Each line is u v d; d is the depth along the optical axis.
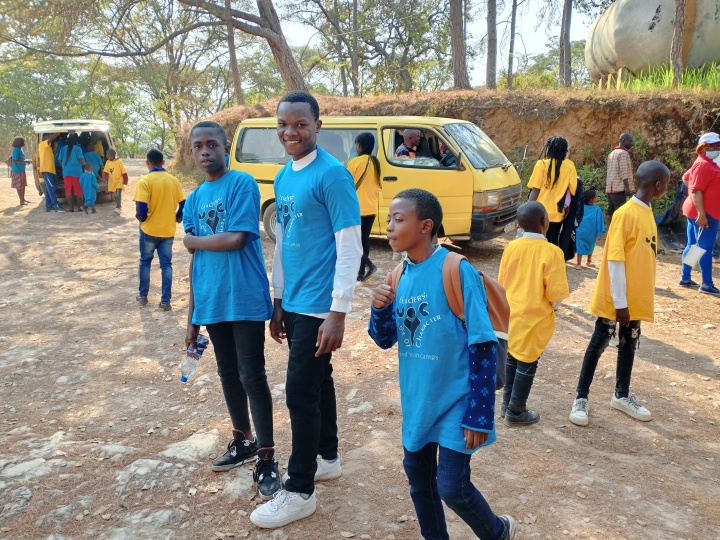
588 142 12.64
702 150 7.21
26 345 5.98
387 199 9.34
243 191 3.27
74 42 18.03
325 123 9.71
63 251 10.20
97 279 8.49
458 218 8.95
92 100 46.22
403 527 3.16
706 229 7.34
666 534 3.12
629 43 15.29
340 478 3.62
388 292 2.56
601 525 3.19
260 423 3.39
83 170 14.29
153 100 34.25
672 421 4.36
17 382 5.10
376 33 29.17
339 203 2.96
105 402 4.73
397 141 9.42
